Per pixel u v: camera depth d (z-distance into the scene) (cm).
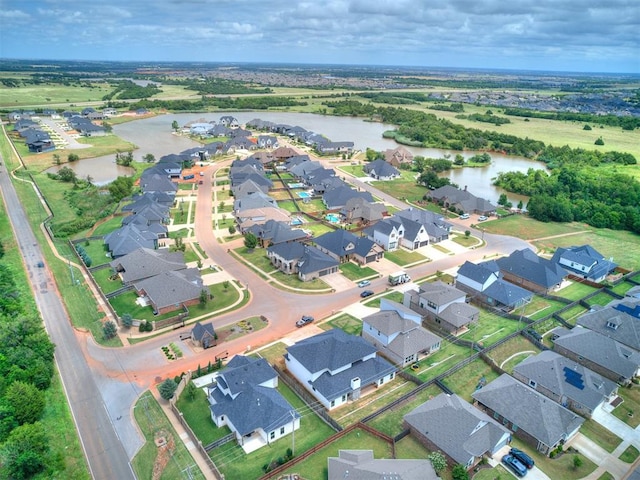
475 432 4866
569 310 8050
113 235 9981
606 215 13000
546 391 5888
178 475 4578
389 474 4188
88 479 4575
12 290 7950
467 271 8581
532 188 15650
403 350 6406
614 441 5191
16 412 5066
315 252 9438
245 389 5412
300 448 4981
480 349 6781
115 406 5578
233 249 10281
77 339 6912
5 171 15912
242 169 15262
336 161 18962
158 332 7119
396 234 10550
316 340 6200
